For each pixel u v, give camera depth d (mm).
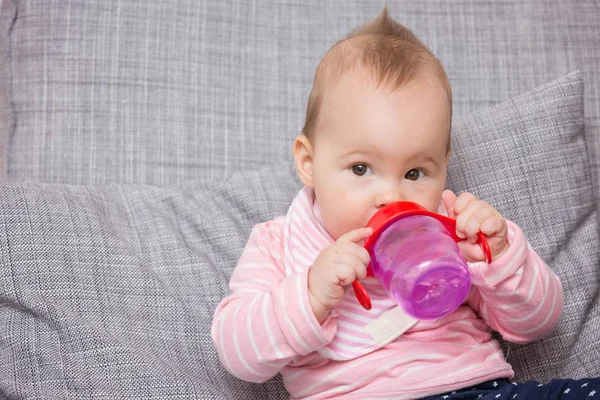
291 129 1580
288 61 1611
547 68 1621
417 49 1120
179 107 1550
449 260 895
